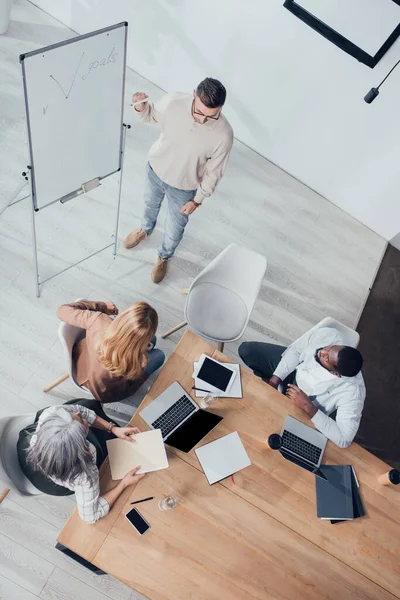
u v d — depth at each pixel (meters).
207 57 3.88
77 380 2.64
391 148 3.67
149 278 3.65
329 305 3.93
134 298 3.56
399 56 3.16
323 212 4.26
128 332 2.22
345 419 2.72
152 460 2.41
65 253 3.57
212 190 2.95
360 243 4.24
